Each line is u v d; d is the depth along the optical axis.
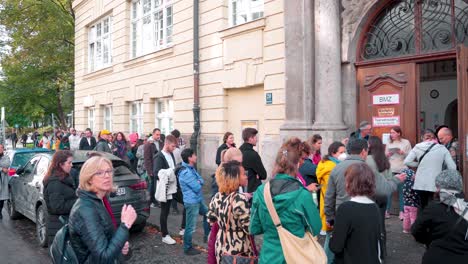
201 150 12.16
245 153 5.68
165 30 14.56
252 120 10.69
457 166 6.71
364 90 8.38
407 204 6.37
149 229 7.57
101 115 19.64
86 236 2.71
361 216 3.13
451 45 7.13
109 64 18.88
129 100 16.62
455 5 7.13
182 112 13.23
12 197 8.71
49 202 4.91
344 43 8.45
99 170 2.89
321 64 8.47
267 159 9.58
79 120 22.19
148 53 14.96
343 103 8.57
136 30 16.92
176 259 5.86
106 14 19.05
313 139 6.54
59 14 26.09
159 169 7.05
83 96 21.64
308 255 3.05
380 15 8.24
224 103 11.47
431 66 11.97
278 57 9.56
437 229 3.16
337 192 4.32
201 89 12.29
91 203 2.85
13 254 6.33
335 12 8.41
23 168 8.25
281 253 3.15
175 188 6.55
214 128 11.80
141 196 6.93
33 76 27.88
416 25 7.59
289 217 3.13
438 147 5.77
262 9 10.45
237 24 11.13
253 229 3.35
